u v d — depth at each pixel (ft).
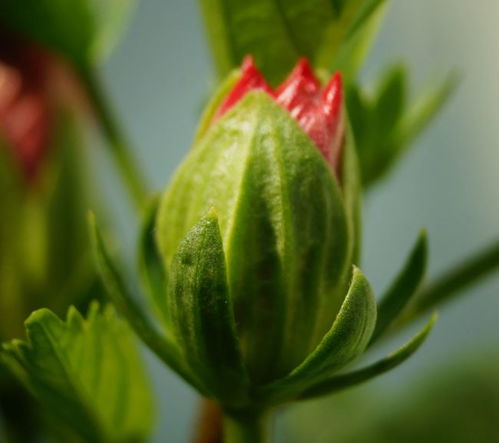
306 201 0.43
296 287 0.43
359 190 0.45
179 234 0.44
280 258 0.43
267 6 0.49
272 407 0.44
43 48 0.57
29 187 0.56
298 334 0.44
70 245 0.56
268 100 0.43
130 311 0.44
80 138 0.57
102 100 0.57
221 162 0.43
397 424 0.70
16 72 0.57
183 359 0.44
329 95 0.43
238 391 0.43
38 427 0.54
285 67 0.50
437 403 0.71
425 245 0.45
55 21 0.56
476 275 0.51
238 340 0.42
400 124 0.53
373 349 0.51
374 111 0.53
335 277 0.44
